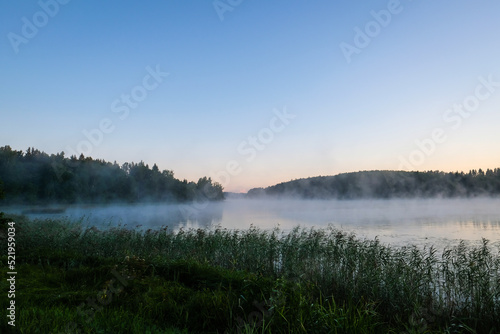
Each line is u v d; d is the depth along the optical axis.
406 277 8.98
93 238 15.00
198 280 8.12
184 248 14.31
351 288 9.02
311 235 14.30
